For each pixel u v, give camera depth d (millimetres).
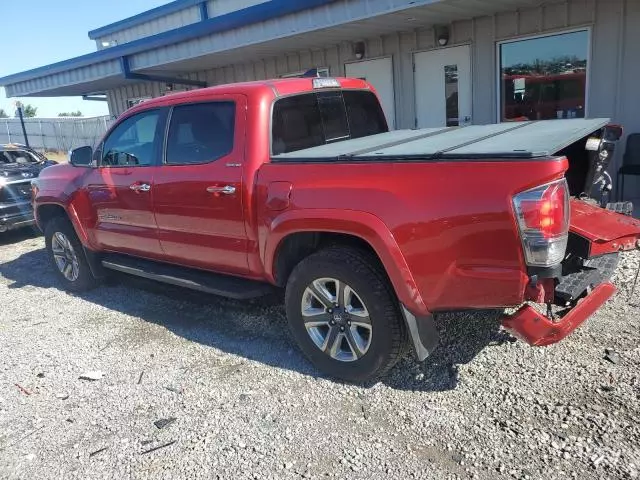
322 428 3121
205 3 16922
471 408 3174
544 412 3064
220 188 3949
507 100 8875
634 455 2674
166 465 2914
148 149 4652
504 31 8555
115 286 5992
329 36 9508
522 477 2602
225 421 3260
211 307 5105
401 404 3289
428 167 2973
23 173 8594
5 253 8109
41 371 4082
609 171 7895
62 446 3152
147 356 4188
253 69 12672
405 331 3344
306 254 3818
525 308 2967
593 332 3871
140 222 4789
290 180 3539
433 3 7164
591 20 7656
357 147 3809
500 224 2758
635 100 7551
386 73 10250
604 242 3203
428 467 2732
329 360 3607
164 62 11672
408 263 3080
